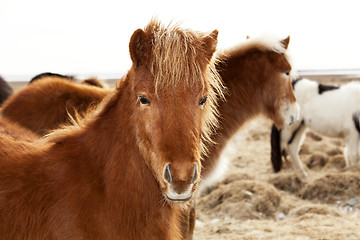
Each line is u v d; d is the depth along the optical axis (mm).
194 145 1887
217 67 3867
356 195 5969
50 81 4246
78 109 4074
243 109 4016
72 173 2143
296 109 4172
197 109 1943
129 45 1959
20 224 2021
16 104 4102
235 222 5176
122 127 2158
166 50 1882
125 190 2113
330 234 4590
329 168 7875
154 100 1905
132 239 2125
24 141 2422
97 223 2055
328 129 7781
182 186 1835
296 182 6711
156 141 1897
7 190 2057
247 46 3990
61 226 2037
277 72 4031
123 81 2320
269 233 4707
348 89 7695
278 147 7527
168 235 2248
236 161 8594
